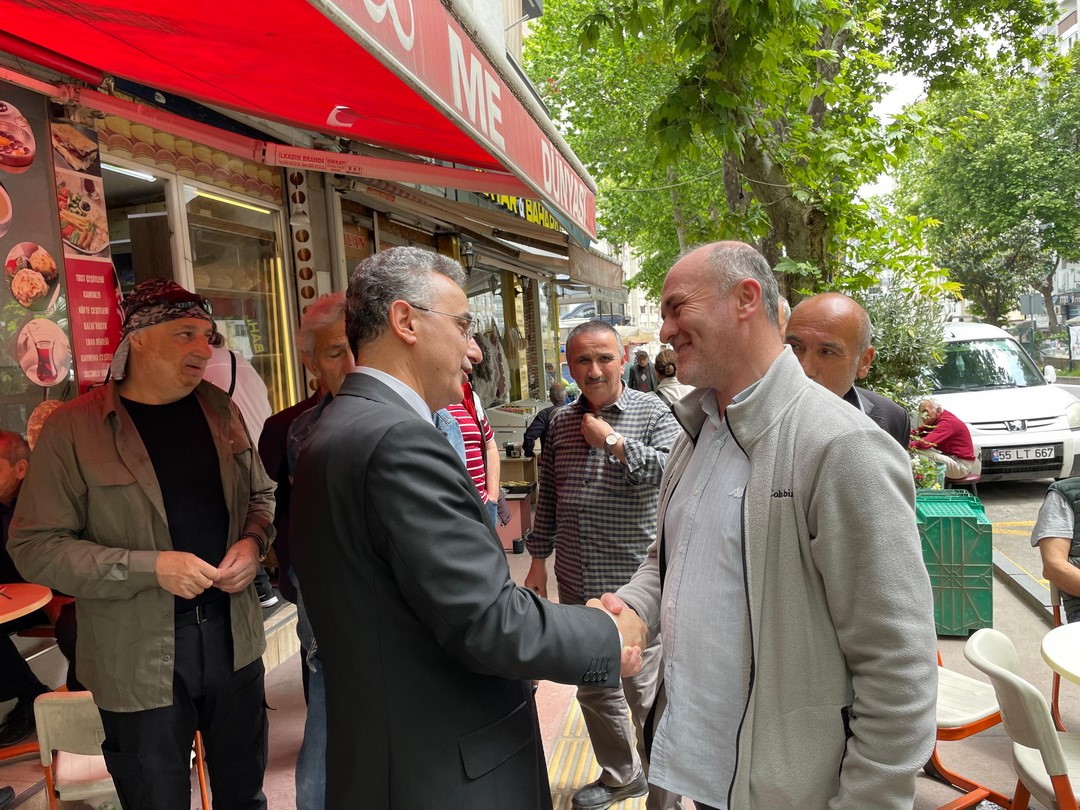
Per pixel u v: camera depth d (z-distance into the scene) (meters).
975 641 2.72
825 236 7.29
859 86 10.89
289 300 5.98
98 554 2.26
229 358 4.72
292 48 2.41
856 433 1.54
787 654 1.60
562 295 19.84
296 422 2.94
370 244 7.80
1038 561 6.73
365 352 1.68
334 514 1.50
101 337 3.82
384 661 1.50
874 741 1.48
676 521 1.93
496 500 4.70
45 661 3.73
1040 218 30.16
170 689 2.37
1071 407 8.91
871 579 1.49
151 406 2.54
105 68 3.35
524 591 1.58
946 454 6.39
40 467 2.35
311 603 1.57
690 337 1.78
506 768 1.60
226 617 2.56
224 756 2.62
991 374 9.89
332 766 1.57
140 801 2.40
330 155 4.04
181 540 2.50
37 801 3.04
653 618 2.09
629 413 3.01
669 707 1.80
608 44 18.05
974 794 3.04
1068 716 3.92
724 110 6.18
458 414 4.36
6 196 3.33
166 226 4.57
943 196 31.56
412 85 1.97
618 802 3.20
